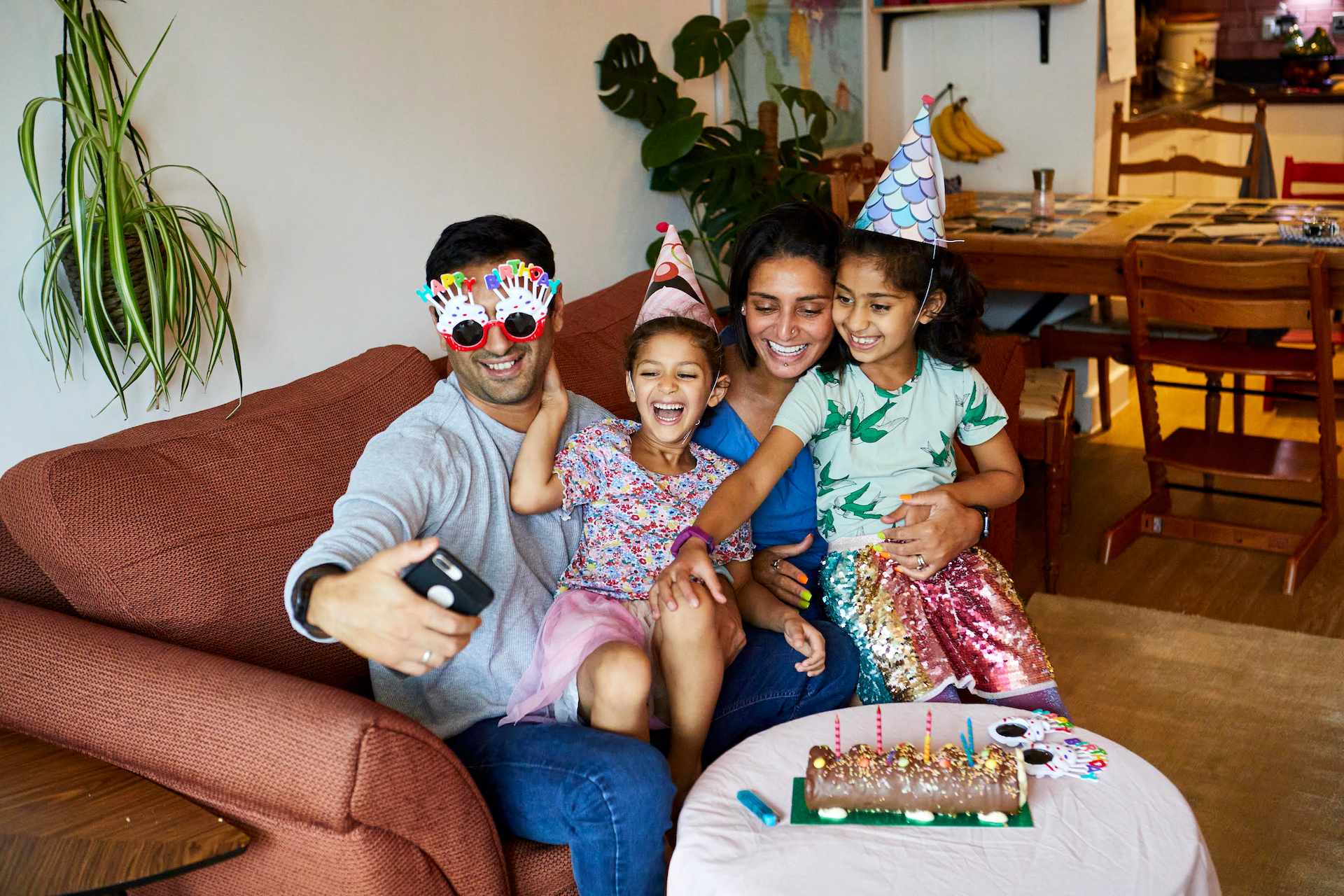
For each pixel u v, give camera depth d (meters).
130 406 1.91
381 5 2.24
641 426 1.82
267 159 2.06
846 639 1.86
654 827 1.37
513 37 2.57
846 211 3.15
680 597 1.53
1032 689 1.72
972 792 1.27
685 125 2.87
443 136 2.43
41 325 1.78
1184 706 2.42
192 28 1.91
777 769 1.39
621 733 1.49
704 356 1.75
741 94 3.23
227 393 2.05
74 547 1.42
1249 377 4.30
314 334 2.20
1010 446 1.98
